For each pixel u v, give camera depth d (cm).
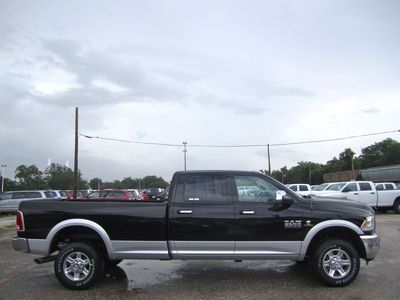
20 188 10481
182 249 737
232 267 885
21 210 758
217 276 809
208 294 689
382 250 1060
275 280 772
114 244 741
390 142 9931
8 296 691
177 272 847
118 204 753
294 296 670
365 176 5975
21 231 753
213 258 733
